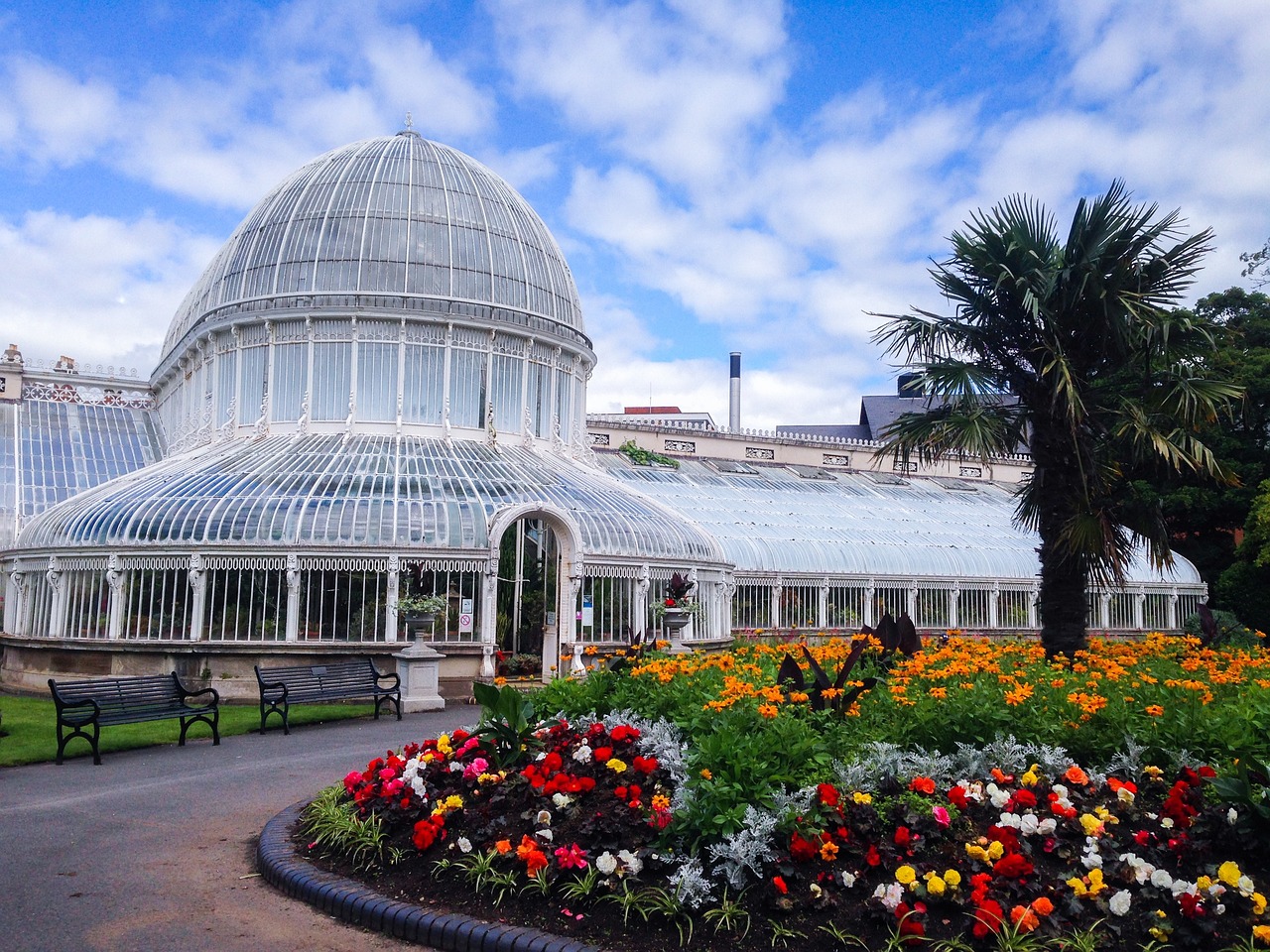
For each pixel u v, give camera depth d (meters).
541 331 35.62
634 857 8.06
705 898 7.62
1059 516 17.61
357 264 34.31
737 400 67.69
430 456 30.44
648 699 12.44
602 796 9.38
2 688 27.91
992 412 18.59
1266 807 7.62
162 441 40.41
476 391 34.22
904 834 7.83
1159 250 17.23
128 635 25.50
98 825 11.49
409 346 33.56
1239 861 7.85
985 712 10.28
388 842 9.38
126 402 42.03
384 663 25.28
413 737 18.38
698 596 31.22
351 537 25.59
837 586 38.12
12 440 37.56
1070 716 10.39
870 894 7.54
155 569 25.56
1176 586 43.38
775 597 36.69
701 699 11.90
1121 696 10.68
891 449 19.03
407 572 25.77
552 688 13.20
